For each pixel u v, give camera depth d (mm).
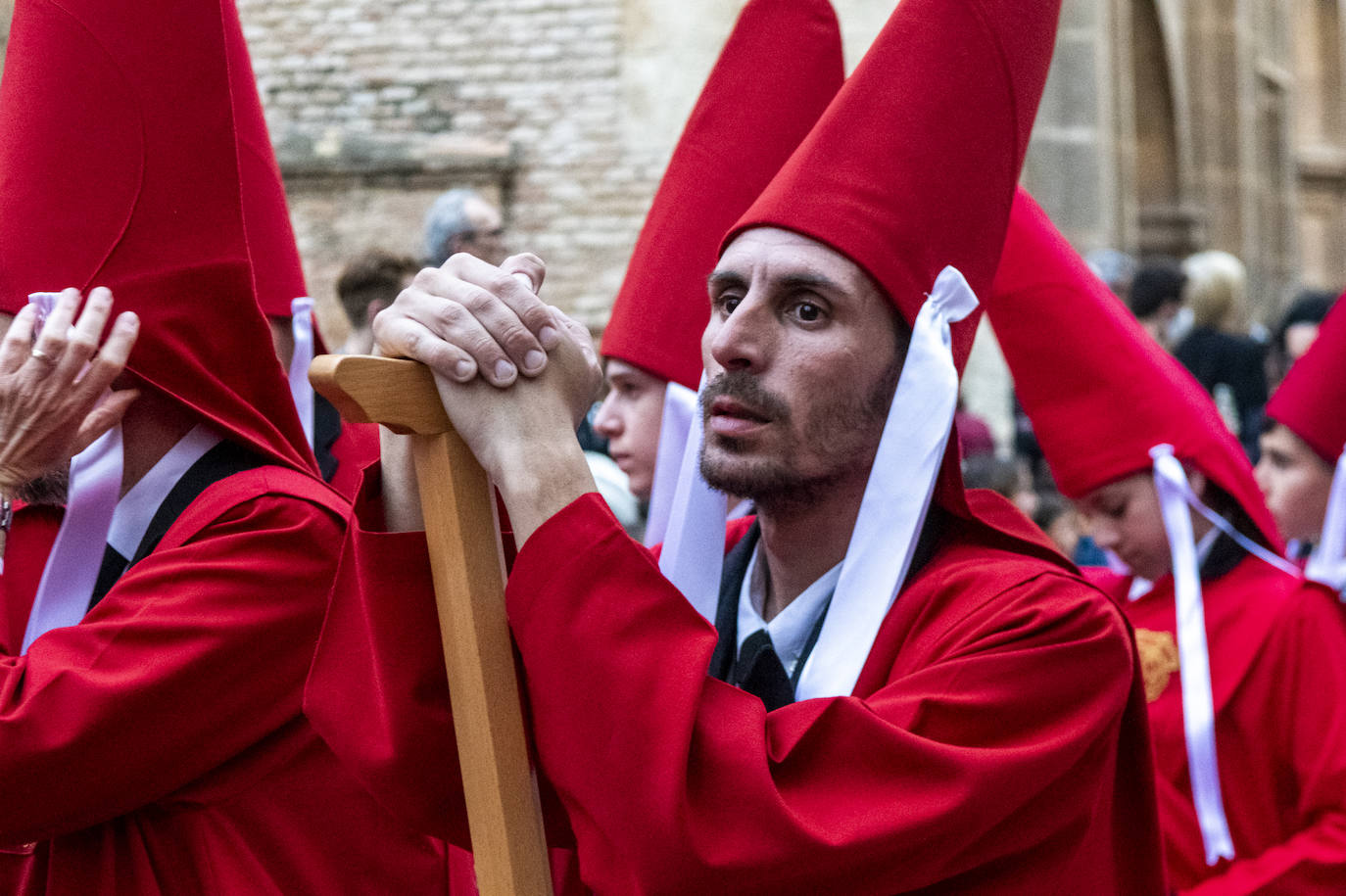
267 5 7934
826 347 1556
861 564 1577
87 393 1835
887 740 1422
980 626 1523
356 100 7934
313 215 7629
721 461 1580
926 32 1648
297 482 1913
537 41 7891
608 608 1403
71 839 1856
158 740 1763
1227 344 6930
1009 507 1729
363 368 1393
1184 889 2613
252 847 1843
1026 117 1721
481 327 1422
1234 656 2660
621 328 2674
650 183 7855
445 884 1987
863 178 1590
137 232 1894
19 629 2010
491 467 1434
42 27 1918
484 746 1435
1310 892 2494
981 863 1490
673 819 1355
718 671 1733
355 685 1539
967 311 1637
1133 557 2793
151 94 1900
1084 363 2688
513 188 7879
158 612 1778
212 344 1927
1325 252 18641
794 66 2459
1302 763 2584
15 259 1896
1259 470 3225
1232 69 14477
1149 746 1673
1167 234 13070
